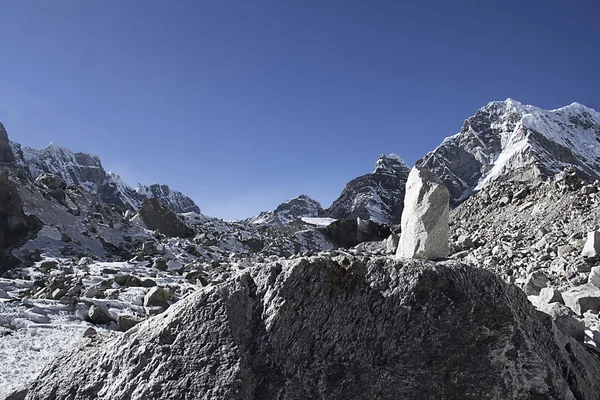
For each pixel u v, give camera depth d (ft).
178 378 12.77
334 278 14.07
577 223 54.70
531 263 43.73
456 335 12.51
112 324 29.04
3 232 56.95
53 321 27.96
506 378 11.79
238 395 12.03
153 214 95.04
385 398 12.08
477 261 50.47
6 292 33.68
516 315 12.87
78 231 67.26
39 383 14.96
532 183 90.99
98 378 14.08
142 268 55.01
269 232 121.49
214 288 14.46
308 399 12.21
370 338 13.03
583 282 33.94
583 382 13.38
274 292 13.94
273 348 13.17
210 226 112.98
